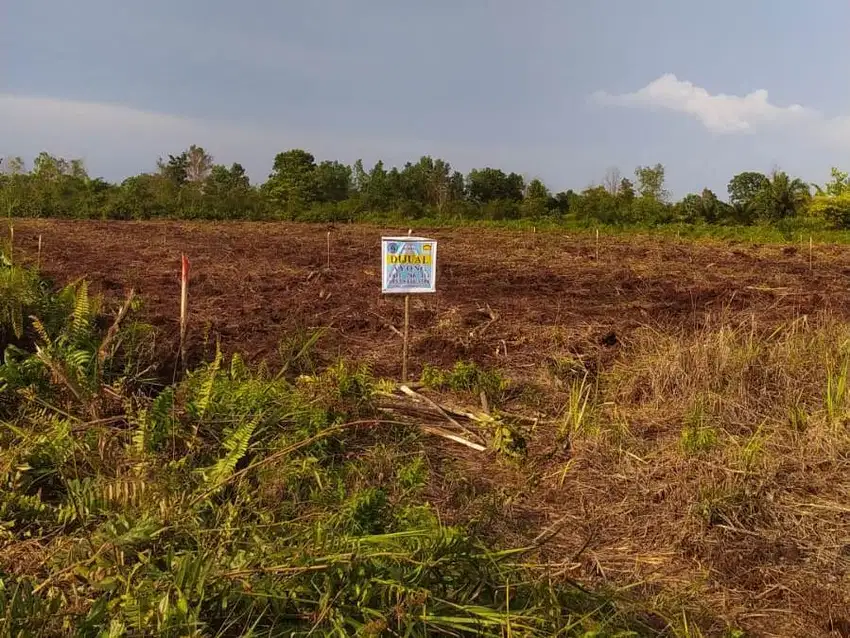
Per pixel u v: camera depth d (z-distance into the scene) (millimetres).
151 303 9594
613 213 39781
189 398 4422
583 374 6598
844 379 5238
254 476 3717
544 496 4273
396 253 6055
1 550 2883
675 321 9062
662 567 3525
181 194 40656
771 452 4609
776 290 12188
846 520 3875
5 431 4008
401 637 2430
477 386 5906
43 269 12266
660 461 4555
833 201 34562
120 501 3152
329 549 2723
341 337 7988
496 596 2732
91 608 2359
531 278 13594
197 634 2180
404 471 3986
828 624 3102
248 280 12258
